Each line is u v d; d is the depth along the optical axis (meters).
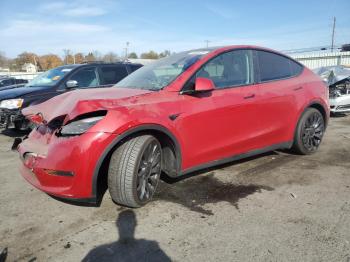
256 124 4.07
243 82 4.02
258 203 3.32
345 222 2.90
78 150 2.84
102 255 2.52
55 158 2.89
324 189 3.64
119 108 3.00
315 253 2.46
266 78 4.30
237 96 3.84
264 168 4.35
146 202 3.25
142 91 3.45
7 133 7.27
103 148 2.87
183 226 2.90
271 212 3.12
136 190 3.07
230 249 2.54
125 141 3.06
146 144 3.08
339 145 5.57
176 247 2.59
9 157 5.33
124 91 3.50
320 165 4.46
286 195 3.50
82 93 3.53
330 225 2.86
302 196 3.46
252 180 3.93
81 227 2.93
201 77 3.63
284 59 4.69
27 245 2.67
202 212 3.15
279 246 2.56
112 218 3.07
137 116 3.04
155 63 4.38
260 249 2.53
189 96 3.49
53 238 2.76
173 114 3.29
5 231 2.89
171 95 3.40
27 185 3.98
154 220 3.02
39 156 3.03
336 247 2.53
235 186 3.76
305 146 4.80
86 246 2.64
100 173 3.19
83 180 2.86
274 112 4.26
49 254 2.54
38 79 7.68
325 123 5.16
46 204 3.42
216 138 3.69
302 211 3.13
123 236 2.77
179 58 4.11
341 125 7.75
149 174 3.22
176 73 3.66
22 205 3.41
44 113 3.34
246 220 2.98
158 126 3.16
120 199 3.10
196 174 4.14
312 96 4.77
